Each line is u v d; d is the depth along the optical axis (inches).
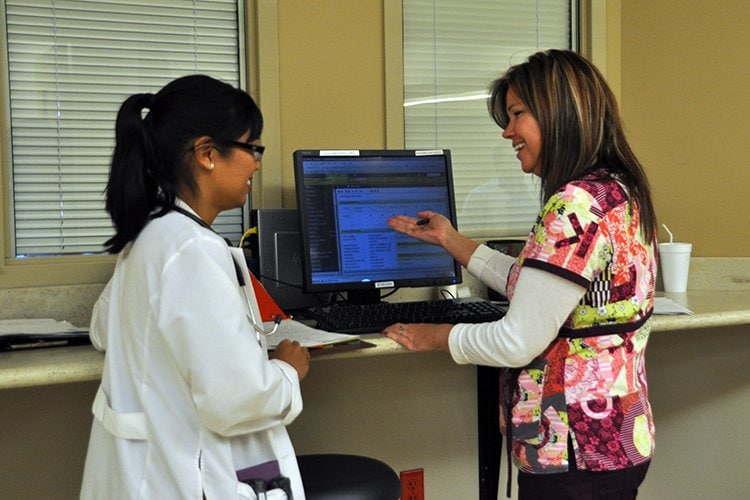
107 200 55.9
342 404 98.5
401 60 97.7
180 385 53.1
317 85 93.8
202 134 54.6
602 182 59.7
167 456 52.8
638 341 62.2
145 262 52.9
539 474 61.0
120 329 56.2
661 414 111.5
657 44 107.5
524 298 59.0
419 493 102.9
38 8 84.9
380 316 76.5
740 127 104.8
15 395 84.5
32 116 85.4
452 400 104.3
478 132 104.3
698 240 107.8
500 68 105.1
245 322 52.7
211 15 91.6
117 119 55.7
